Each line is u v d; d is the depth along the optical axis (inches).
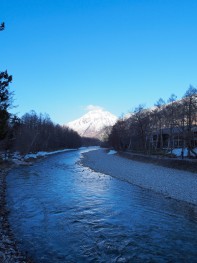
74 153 4960.6
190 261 473.1
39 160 3014.3
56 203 898.1
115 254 501.7
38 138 3831.2
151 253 505.4
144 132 3117.6
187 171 1642.5
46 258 483.8
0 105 1126.4
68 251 514.6
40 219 715.4
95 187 1224.8
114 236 591.8
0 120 1130.0
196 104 2234.3
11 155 2694.4
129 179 1465.3
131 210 808.3
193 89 2192.4
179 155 2365.9
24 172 1847.9
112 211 797.2
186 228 643.5
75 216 743.7
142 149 3334.2
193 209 826.2
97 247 533.0
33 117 4247.0
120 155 3403.1
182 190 1107.9
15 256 476.7
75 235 597.0
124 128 3964.1
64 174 1739.7
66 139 6742.1
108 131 6574.8
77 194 1056.2
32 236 590.9
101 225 665.6
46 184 1312.7
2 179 1429.6
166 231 623.2
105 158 3233.3
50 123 5319.9
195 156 2065.7
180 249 522.9
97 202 915.4
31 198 976.9
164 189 1146.7
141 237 585.3
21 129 3159.5
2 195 1012.5
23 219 714.8
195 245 542.3
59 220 706.8
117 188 1197.1
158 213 776.3
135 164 2267.5
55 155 4170.8
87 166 2316.7
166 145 3341.5
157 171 1742.1
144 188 1197.1
